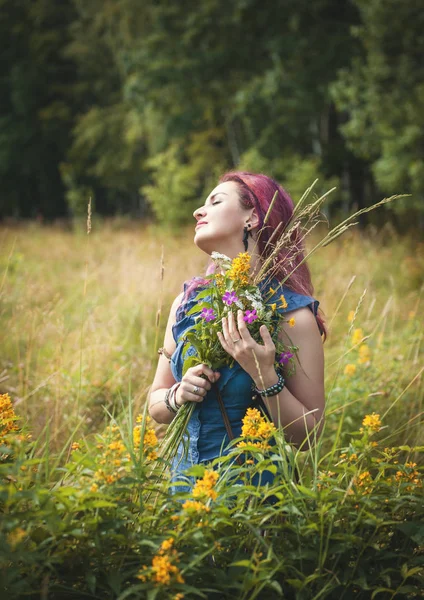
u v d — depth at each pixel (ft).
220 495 5.97
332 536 5.88
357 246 32.48
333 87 48.75
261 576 5.39
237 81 65.72
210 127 75.36
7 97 114.42
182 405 6.88
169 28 68.18
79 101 112.57
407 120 44.45
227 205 7.55
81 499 5.45
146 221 75.46
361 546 6.14
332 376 13.66
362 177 67.36
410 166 43.01
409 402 12.68
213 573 5.65
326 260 28.37
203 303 6.85
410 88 45.14
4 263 28.40
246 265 6.66
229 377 6.85
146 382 14.26
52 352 14.44
